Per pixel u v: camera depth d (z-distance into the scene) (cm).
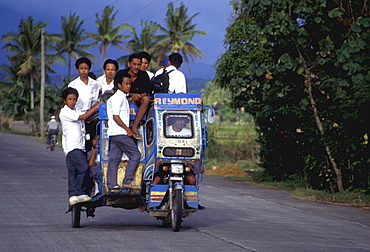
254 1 2177
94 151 1301
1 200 1795
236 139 4750
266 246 1088
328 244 1163
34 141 6725
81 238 1136
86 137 1305
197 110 1243
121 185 1245
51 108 9494
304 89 2288
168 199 1262
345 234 1352
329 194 2230
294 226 1445
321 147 2402
